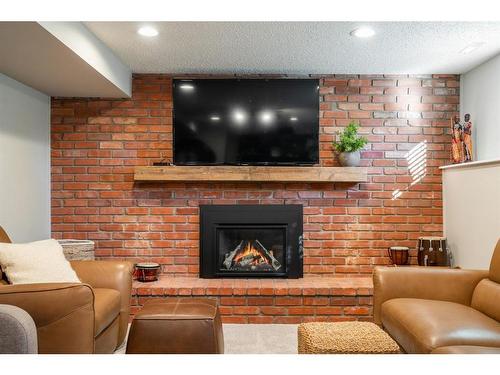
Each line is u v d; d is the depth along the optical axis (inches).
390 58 145.9
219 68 158.7
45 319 77.0
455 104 165.3
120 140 165.3
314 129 160.9
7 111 134.9
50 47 105.3
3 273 97.7
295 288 146.1
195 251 165.0
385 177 165.9
